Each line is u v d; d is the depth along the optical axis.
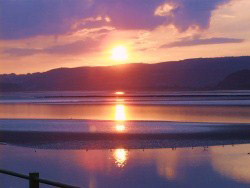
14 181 20.41
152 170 23.50
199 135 38.38
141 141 35.19
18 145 34.19
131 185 20.19
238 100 118.88
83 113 73.25
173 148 31.61
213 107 85.25
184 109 80.38
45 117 64.56
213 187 19.69
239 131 40.91
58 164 25.66
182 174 22.55
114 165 25.19
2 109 87.00
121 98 152.50
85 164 25.48
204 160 26.58
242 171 23.17
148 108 85.25
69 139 36.91
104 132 40.97
